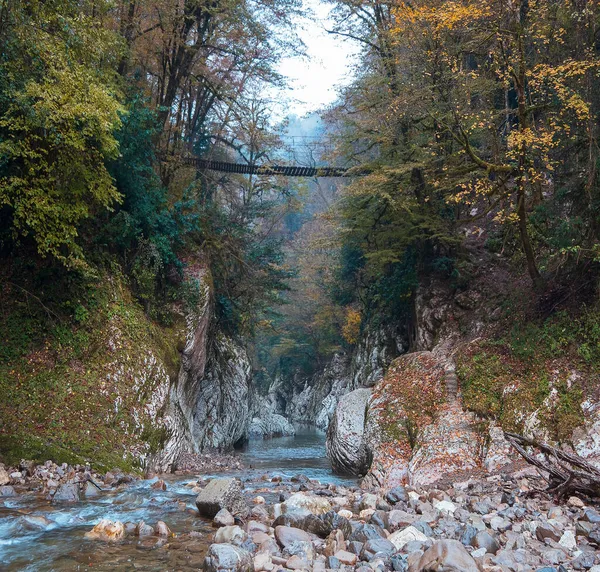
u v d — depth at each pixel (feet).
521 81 43.98
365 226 76.79
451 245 74.90
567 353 42.93
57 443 35.99
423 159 65.41
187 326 59.21
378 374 94.17
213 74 78.79
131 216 54.13
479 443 41.32
